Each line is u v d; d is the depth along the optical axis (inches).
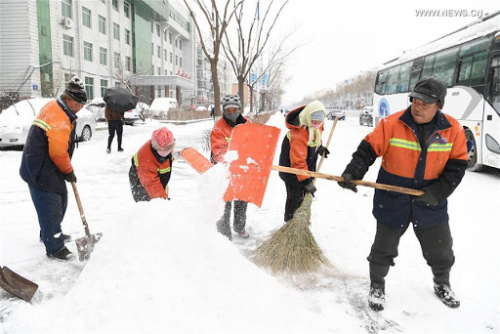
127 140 555.2
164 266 94.9
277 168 112.5
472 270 131.0
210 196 110.1
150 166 125.6
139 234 100.7
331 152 455.8
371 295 107.6
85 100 134.0
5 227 172.9
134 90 1513.3
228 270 98.0
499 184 288.2
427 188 100.0
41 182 129.6
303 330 91.4
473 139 346.0
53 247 136.6
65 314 90.0
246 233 162.1
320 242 156.8
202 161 130.9
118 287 91.5
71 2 1143.6
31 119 432.1
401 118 100.9
